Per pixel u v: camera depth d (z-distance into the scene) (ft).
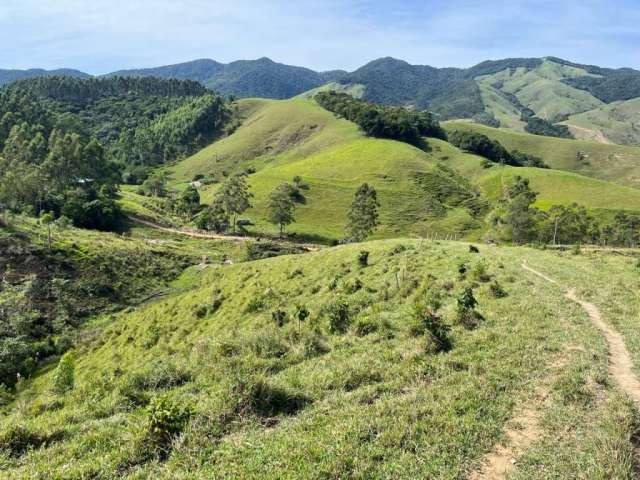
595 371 44.80
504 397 39.81
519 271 112.16
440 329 57.77
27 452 38.52
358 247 179.83
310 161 616.39
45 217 314.76
